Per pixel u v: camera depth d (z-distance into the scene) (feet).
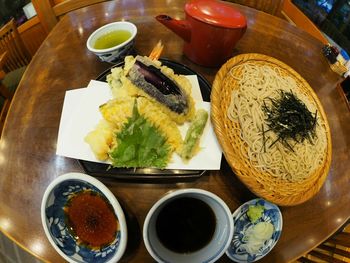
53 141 1.05
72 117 1.02
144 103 1.01
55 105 1.11
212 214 0.92
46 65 1.20
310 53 1.29
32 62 1.20
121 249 0.80
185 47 1.19
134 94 1.03
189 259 0.86
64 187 0.87
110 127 0.99
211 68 1.20
